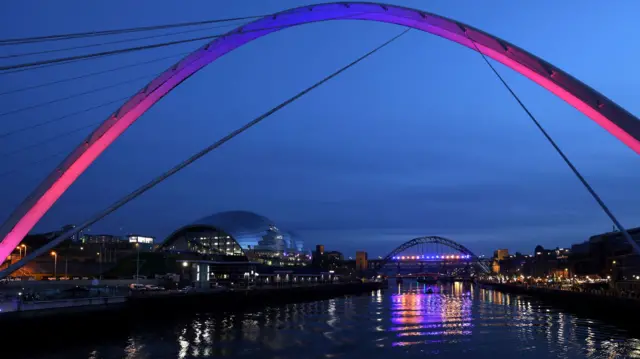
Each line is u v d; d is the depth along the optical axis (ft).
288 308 310.24
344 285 516.32
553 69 89.92
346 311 288.71
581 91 87.51
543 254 648.38
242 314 252.83
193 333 173.78
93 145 120.16
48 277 330.54
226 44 119.65
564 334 182.39
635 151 85.20
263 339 163.22
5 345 122.72
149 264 393.50
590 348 151.12
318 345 153.48
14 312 127.24
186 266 371.76
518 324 217.15
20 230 120.06
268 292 326.44
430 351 145.59
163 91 121.19
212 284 333.83
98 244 414.82
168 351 136.67
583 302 275.18
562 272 528.22
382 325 211.61
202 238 559.38
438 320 234.38
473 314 269.64
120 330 158.81
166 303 209.77
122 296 189.26
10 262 329.93
